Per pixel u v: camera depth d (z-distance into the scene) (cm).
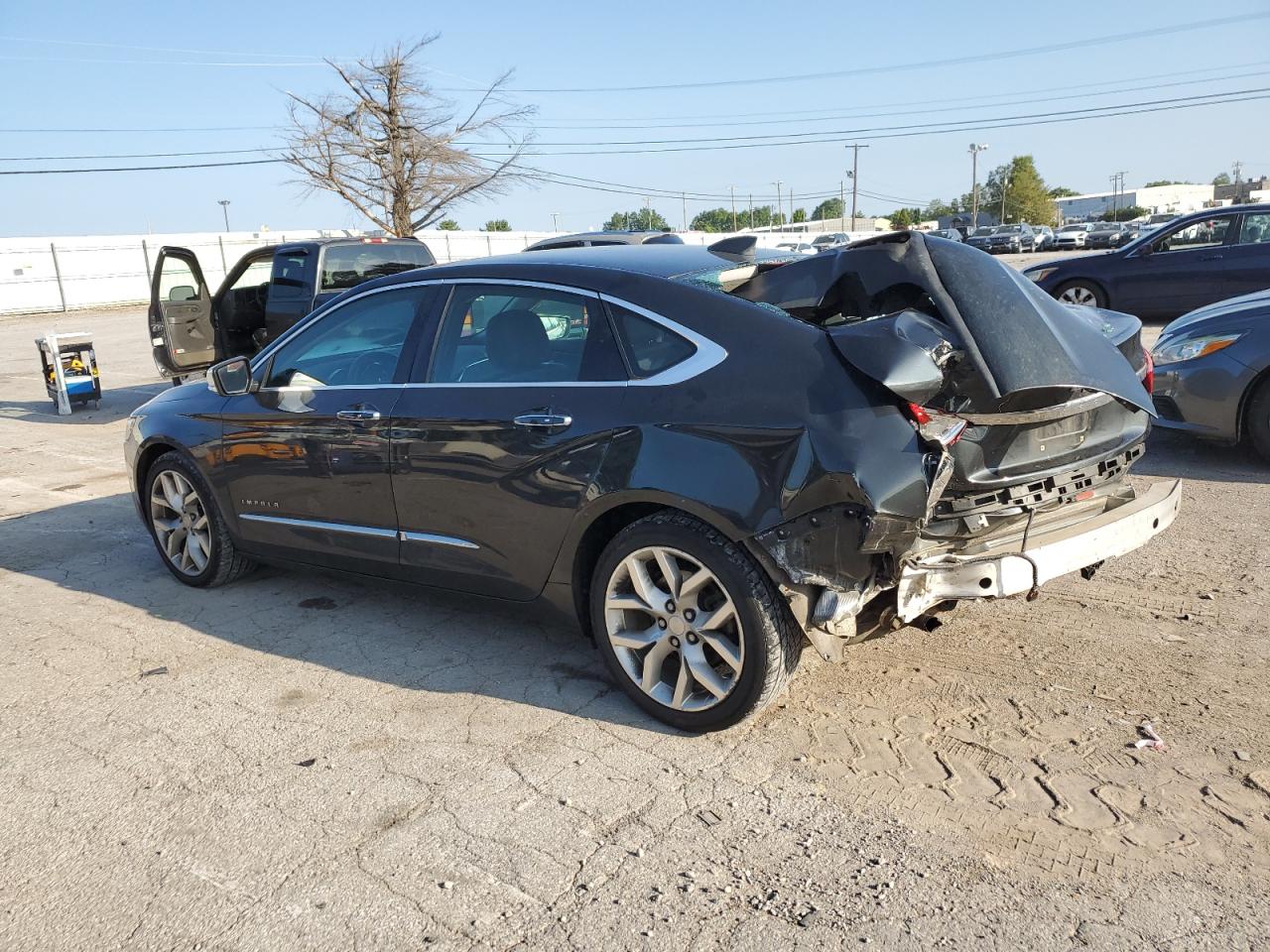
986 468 322
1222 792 291
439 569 396
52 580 530
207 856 280
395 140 3606
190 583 510
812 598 307
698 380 324
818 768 313
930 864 264
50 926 253
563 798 303
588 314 355
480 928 247
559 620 375
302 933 247
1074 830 276
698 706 333
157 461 503
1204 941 232
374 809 300
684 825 286
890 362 292
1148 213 9888
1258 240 1204
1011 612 428
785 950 235
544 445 349
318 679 393
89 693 388
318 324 441
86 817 302
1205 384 648
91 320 2897
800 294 351
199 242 3769
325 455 418
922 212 12075
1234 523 539
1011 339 318
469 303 389
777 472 301
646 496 325
